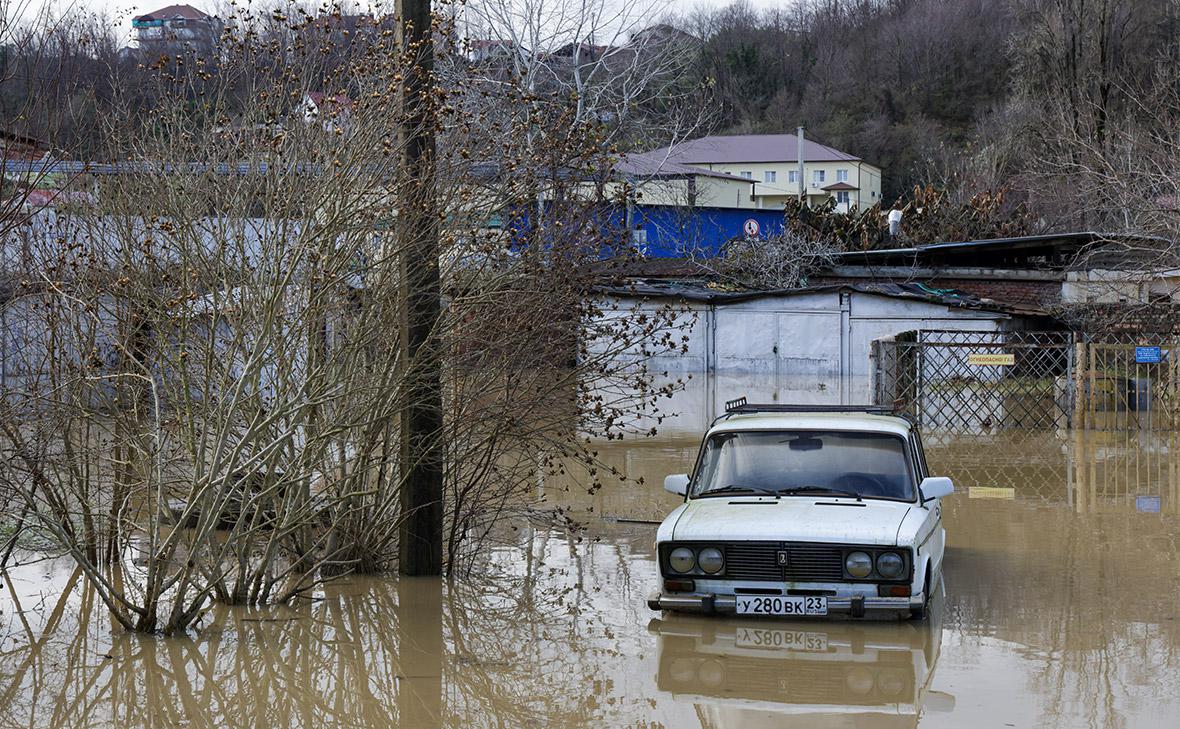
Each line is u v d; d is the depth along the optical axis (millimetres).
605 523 12250
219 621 8328
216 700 6594
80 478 9062
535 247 9391
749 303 32656
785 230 39344
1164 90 40000
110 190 8961
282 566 10047
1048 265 36938
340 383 8812
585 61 39500
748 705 6371
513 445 10109
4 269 9336
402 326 8898
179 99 8906
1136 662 7113
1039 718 6086
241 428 9242
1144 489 14633
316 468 8969
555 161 9570
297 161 8148
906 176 98438
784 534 7809
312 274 7898
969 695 6492
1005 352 30703
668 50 39562
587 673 7027
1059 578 9547
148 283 8305
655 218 41000
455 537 10148
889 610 7734
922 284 36281
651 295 31547
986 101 97938
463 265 9383
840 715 6168
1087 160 43344
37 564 10047
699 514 8320
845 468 8805
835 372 32656
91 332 8508
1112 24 51719
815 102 105000
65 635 7918
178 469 9578
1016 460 17672
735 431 9156
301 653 7496
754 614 7867
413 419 9336
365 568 9727
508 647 7617
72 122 9383
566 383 9844
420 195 8820
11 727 6129
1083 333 25906
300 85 8625
